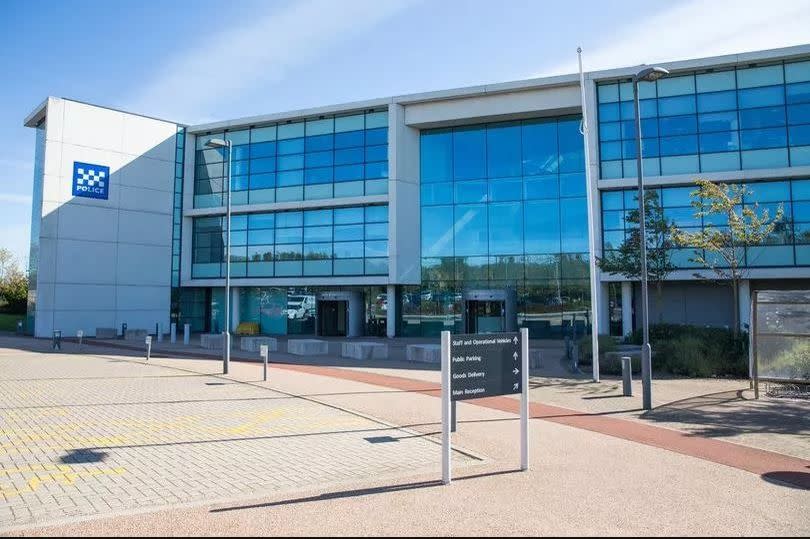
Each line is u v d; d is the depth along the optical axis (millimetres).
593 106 30375
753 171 27781
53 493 6281
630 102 30047
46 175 35438
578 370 18812
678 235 23203
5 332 40625
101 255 37594
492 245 34281
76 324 36344
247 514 5633
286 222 38281
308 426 10109
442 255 35312
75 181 36594
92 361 21250
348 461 7758
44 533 5117
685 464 7730
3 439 8922
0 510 5727
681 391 14469
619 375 17844
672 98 29453
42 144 36938
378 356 23266
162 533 5125
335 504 5957
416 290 35781
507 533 5199
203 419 10672
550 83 31469
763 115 28141
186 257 41500
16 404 12125
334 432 9625
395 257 34375
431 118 34719
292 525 5344
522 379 7520
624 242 26719
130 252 38906
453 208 35312
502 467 7496
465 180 35156
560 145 33438
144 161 39812
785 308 14102
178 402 12531
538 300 33094
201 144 41719
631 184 29453
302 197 37406
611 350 20141
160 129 40625
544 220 33406
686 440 9227
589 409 12047
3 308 55062
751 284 29469
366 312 37000
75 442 8742
